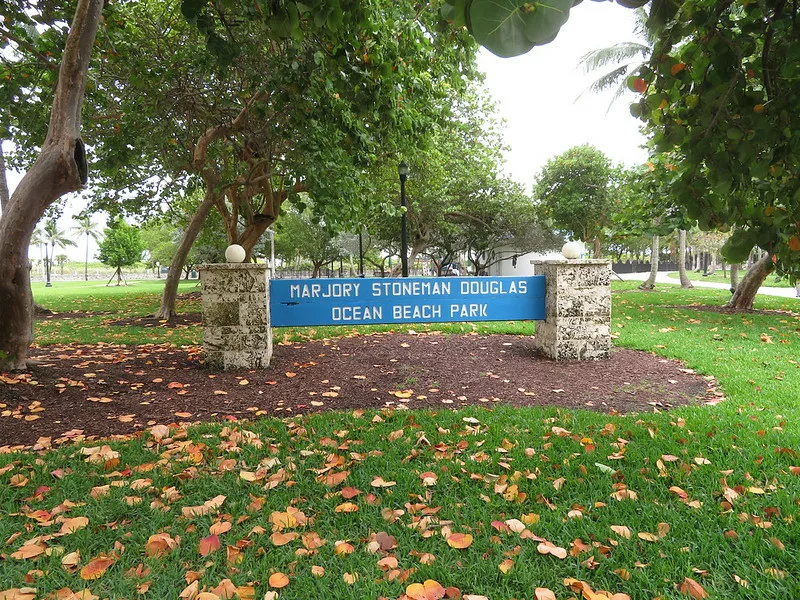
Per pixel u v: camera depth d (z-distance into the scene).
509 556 2.39
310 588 2.17
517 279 7.20
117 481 3.20
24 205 5.59
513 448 3.72
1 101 7.82
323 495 3.03
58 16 7.05
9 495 3.04
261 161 10.38
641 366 6.70
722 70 1.75
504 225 26.66
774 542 2.43
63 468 3.44
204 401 5.17
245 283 6.43
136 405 5.01
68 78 5.54
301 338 8.70
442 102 10.92
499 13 0.86
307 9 1.79
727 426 4.13
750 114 1.71
